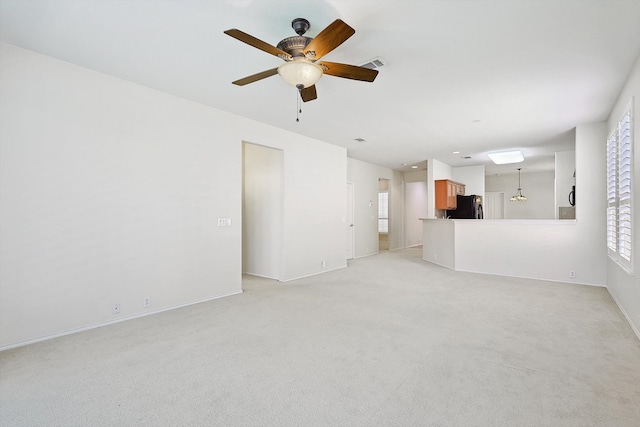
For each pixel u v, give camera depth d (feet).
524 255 17.74
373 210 27.86
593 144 15.35
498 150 21.50
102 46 8.45
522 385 6.67
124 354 8.14
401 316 11.09
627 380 6.80
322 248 19.25
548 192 31.89
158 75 10.23
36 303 8.84
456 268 20.06
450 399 6.20
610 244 13.69
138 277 10.97
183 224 12.25
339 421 5.57
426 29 7.48
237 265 14.25
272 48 6.78
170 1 6.54
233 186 14.06
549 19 7.08
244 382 6.84
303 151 17.72
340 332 9.63
